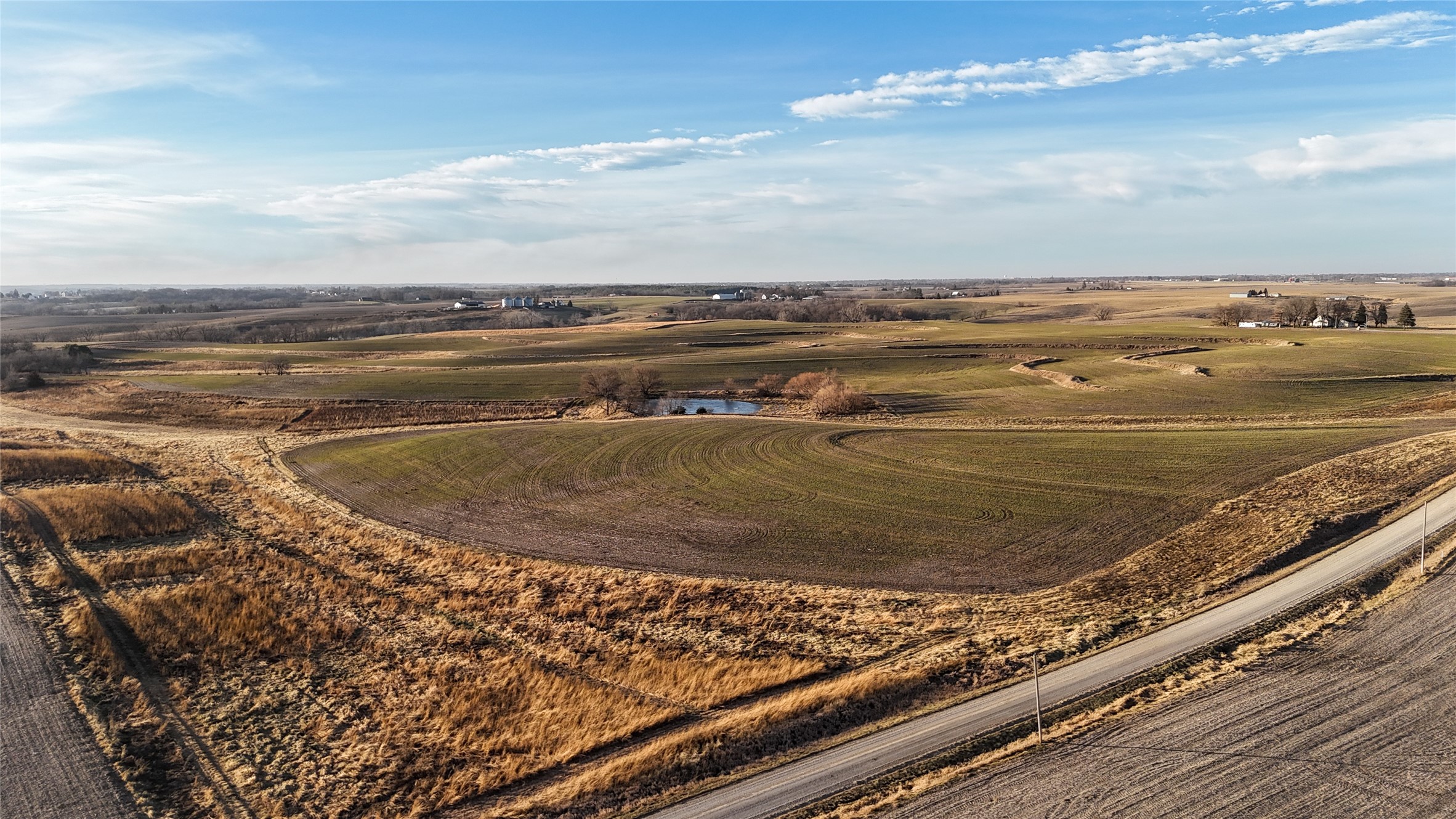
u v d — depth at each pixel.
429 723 27.80
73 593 39.25
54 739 26.81
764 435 67.38
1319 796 19.55
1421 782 19.78
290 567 42.84
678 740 24.38
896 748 23.06
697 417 78.44
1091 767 21.23
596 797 22.25
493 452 64.81
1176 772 20.80
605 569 40.03
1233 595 31.84
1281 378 85.19
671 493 52.31
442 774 24.80
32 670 31.39
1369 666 25.34
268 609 37.22
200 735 27.38
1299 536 37.25
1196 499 45.41
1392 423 62.56
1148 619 30.38
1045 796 20.19
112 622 36.12
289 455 69.12
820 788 21.55
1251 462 51.88
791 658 29.97
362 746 26.61
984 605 33.81
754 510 48.12
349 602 38.22
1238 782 20.22
